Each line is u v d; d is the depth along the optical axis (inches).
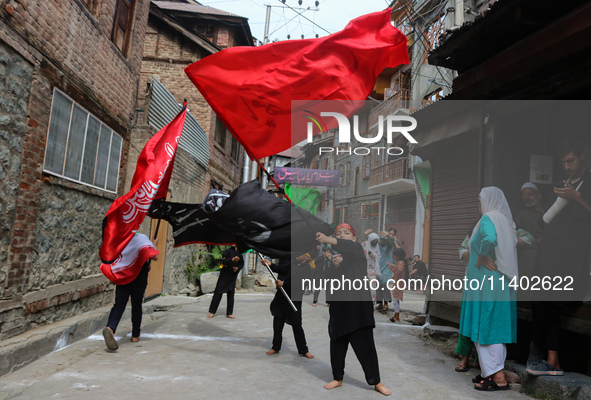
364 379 171.0
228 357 199.8
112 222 194.2
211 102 173.6
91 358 187.5
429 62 229.1
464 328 171.6
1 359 158.1
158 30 579.2
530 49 170.2
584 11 147.1
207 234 227.6
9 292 180.4
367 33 170.4
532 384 155.9
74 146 236.2
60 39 214.1
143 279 226.4
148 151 202.1
